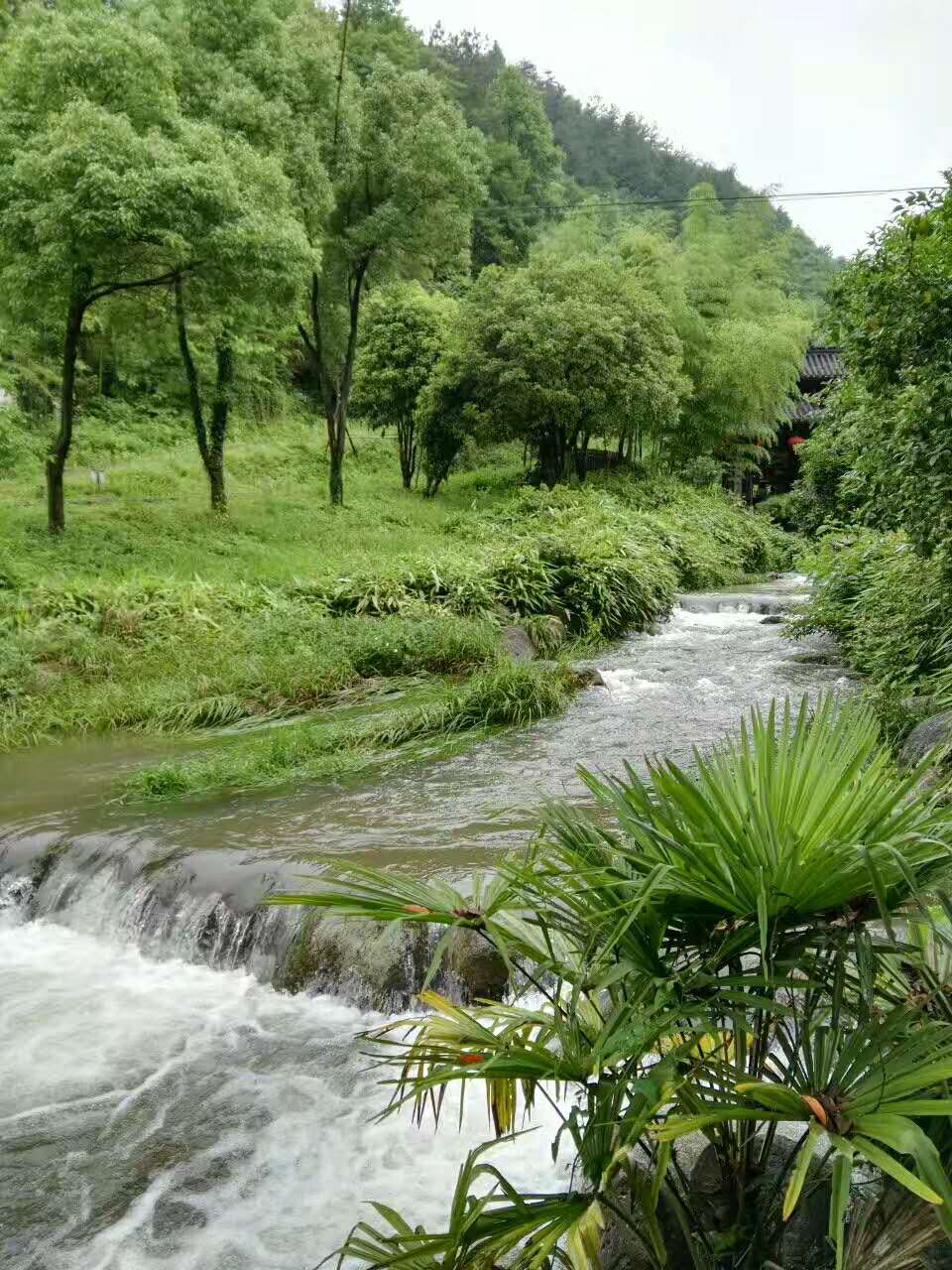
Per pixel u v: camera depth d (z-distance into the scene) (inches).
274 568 638.5
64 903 239.9
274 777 317.1
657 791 85.9
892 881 79.8
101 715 403.2
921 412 261.6
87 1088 168.7
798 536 1120.8
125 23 593.6
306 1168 147.1
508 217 1919.3
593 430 1115.3
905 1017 78.3
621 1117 86.9
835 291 280.1
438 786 304.8
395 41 1433.3
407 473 1155.3
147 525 695.1
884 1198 82.7
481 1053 89.4
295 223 625.0
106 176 519.2
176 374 891.4
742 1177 94.0
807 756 82.7
